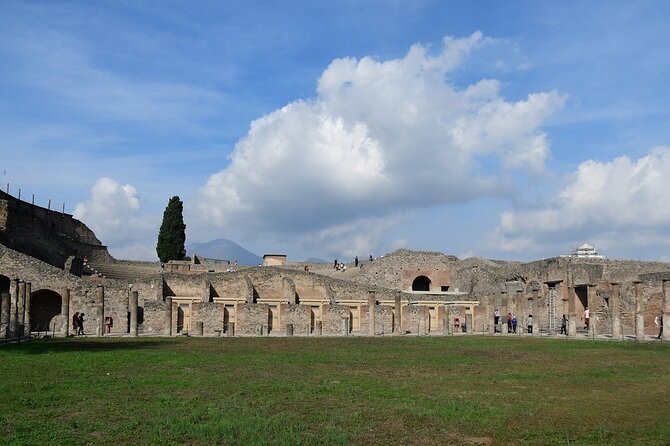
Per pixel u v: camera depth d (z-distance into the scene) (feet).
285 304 228.84
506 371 96.43
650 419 60.54
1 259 215.51
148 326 216.33
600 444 51.47
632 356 123.34
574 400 70.38
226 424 55.06
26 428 54.03
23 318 185.98
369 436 52.85
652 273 219.20
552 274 254.88
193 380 81.61
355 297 261.85
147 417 58.49
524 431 55.26
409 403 66.64
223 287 253.65
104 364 99.66
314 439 51.19
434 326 259.19
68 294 189.67
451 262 310.86
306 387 76.64
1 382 78.95
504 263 302.04
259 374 88.84
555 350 137.18
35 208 296.71
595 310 202.59
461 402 67.82
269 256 370.94
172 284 247.29
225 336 187.93
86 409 62.18
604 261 251.60
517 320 229.04
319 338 178.60
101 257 323.98
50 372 89.15
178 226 357.20
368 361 108.88
